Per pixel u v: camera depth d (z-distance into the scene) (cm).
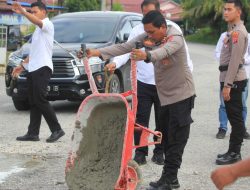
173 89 623
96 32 1288
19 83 1190
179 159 637
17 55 1232
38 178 702
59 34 1296
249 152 866
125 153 558
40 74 879
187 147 891
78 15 1379
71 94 1174
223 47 785
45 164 769
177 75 619
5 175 714
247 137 973
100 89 1176
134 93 592
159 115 669
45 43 880
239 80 757
